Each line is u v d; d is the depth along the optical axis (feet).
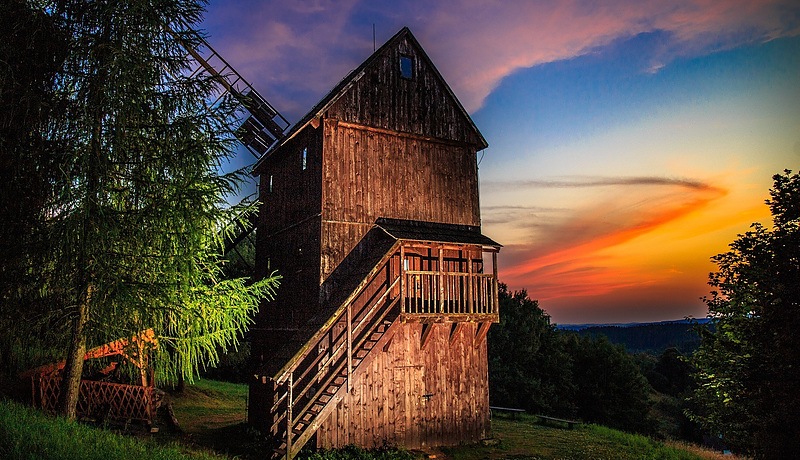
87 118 40.86
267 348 68.33
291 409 49.62
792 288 46.96
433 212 66.03
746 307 54.70
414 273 57.57
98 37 42.39
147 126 43.50
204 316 46.19
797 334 45.19
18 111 39.83
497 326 165.58
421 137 66.33
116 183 43.55
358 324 55.01
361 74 62.54
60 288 42.32
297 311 62.18
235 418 70.13
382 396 56.95
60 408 41.75
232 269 98.27
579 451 61.57
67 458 27.73
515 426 79.46
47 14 42.22
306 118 65.98
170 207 41.47
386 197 63.05
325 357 55.11
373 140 63.46
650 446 66.23
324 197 59.06
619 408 166.20
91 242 39.96
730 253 57.41
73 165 40.78
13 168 40.22
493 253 63.46
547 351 170.71
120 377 57.57
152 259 42.83
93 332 43.93
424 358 60.54
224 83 49.73
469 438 61.72
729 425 61.11
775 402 44.93
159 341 45.39
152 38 44.60
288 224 67.72
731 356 57.31
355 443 54.39
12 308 40.93
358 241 60.34
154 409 55.77
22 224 41.09
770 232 52.08
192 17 46.65
